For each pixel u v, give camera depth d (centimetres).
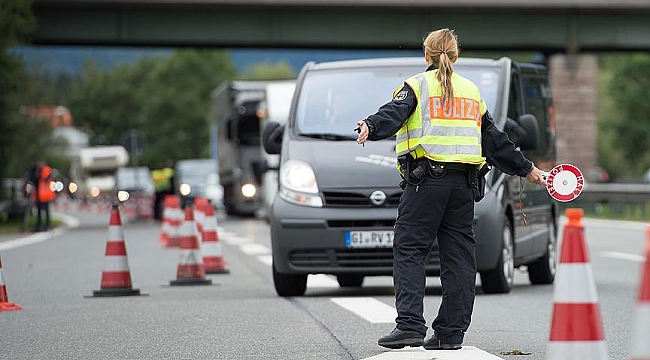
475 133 2161
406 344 2133
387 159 3388
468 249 2180
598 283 3866
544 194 3888
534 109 3806
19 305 3278
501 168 2192
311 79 3706
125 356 2292
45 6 10738
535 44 11575
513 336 2506
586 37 11669
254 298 3419
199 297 3484
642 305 1153
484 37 11469
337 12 11144
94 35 10869
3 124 10344
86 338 2577
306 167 3394
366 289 3691
